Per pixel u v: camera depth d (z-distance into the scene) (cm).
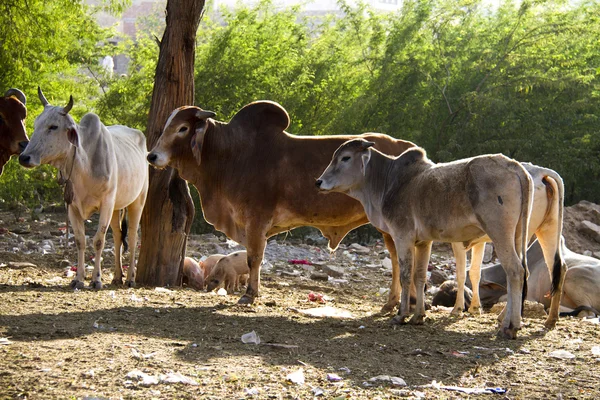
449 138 1864
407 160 747
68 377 511
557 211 788
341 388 520
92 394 478
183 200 957
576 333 740
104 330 659
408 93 1842
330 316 806
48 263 1202
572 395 532
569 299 977
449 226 696
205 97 1758
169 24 1006
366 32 2095
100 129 898
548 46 1941
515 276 677
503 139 1847
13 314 709
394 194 743
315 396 499
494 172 669
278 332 694
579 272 964
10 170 1602
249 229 845
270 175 838
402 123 1847
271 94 1770
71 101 855
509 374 580
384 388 527
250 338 649
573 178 1889
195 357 580
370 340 674
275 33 1927
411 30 1866
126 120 1841
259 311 806
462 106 1819
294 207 841
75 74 1992
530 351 654
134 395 483
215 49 1792
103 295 843
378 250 1642
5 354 560
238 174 846
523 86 1827
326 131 1852
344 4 2108
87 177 882
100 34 2233
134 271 985
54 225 1814
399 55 1877
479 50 1941
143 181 997
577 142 1866
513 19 1998
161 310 770
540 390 542
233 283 1034
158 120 1003
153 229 1016
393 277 847
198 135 831
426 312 862
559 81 1816
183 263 1036
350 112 1808
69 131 855
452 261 1488
